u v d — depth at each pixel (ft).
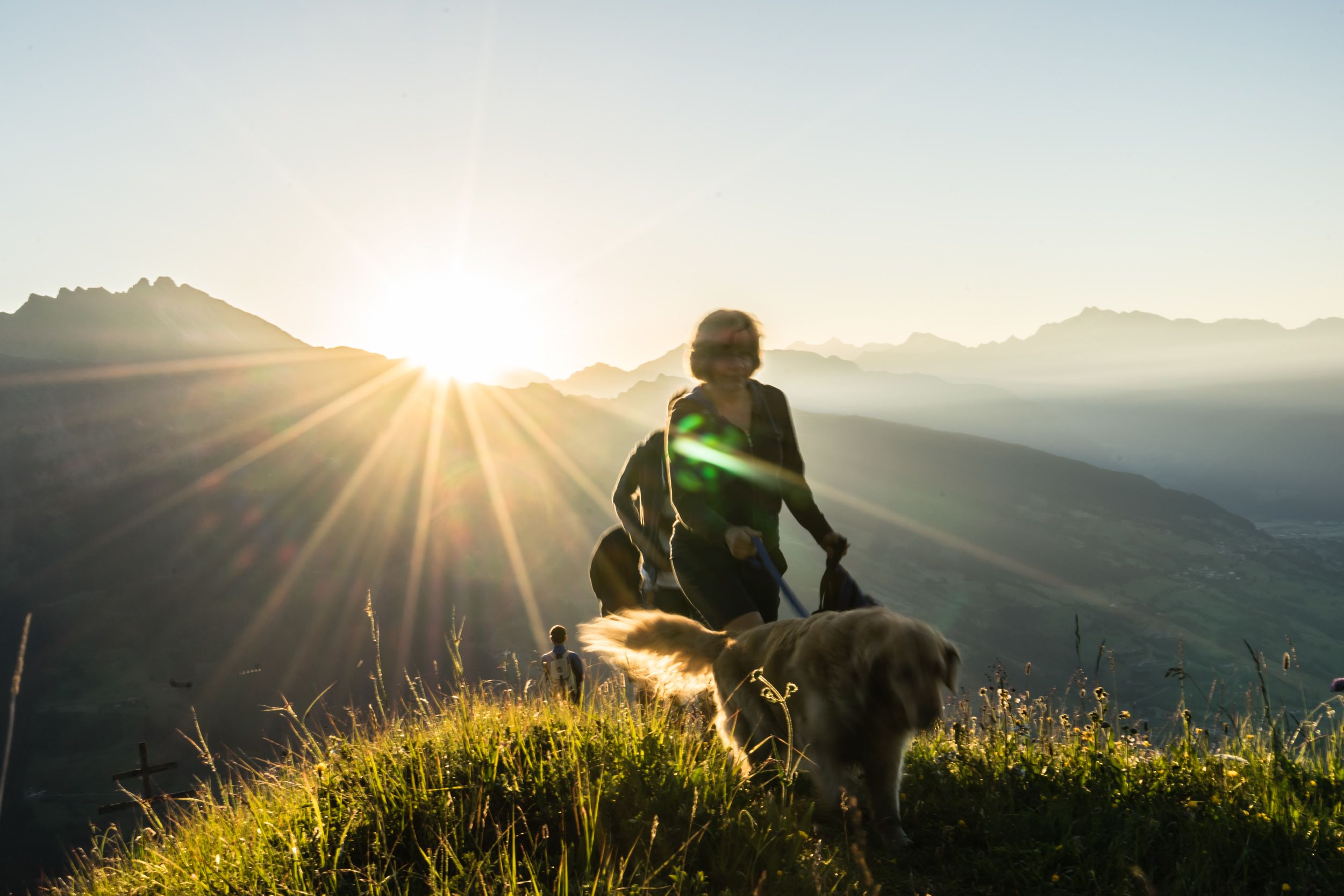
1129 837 11.84
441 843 11.26
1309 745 14.10
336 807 12.76
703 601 16.03
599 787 12.21
